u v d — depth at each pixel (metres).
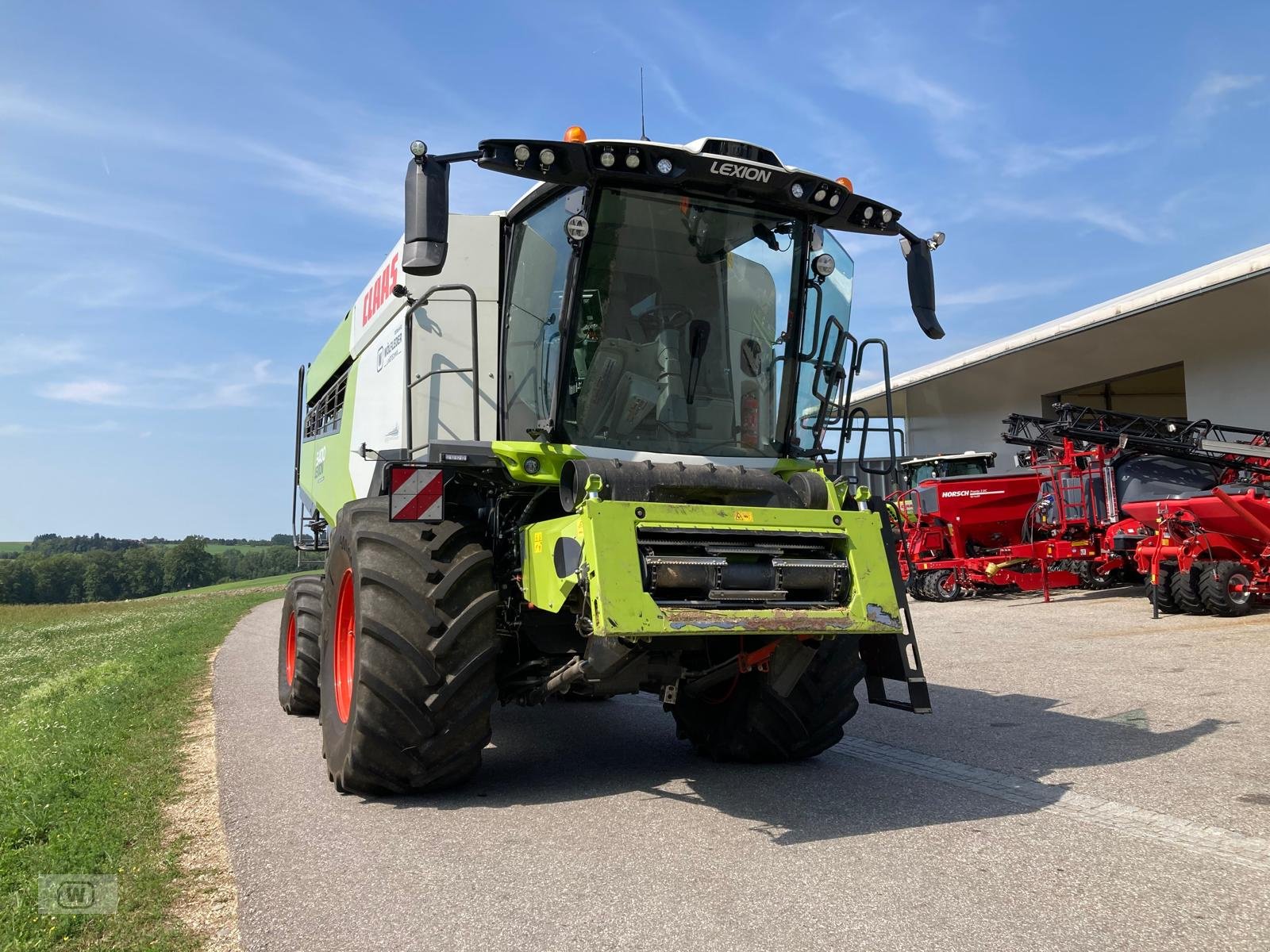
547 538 4.28
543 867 3.54
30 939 2.95
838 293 5.33
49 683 10.77
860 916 2.99
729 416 5.02
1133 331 18.59
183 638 15.14
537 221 5.06
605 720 6.82
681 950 2.78
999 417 24.92
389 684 4.32
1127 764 4.82
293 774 5.23
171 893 3.35
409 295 5.78
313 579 7.84
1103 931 2.83
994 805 4.20
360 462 7.38
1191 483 12.28
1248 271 14.98
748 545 4.10
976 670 8.14
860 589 4.17
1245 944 2.72
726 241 4.89
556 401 4.69
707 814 4.20
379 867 3.58
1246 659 7.89
